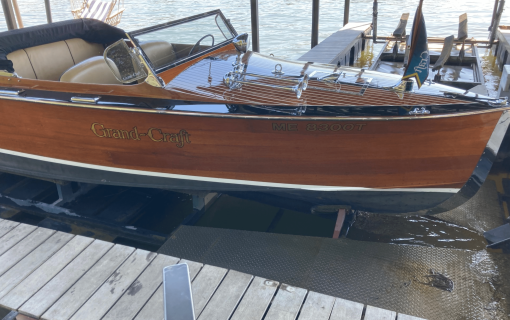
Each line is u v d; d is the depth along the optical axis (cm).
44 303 200
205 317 188
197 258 258
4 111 316
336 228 291
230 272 214
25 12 1441
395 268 240
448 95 252
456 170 268
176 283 123
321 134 259
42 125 311
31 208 336
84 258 230
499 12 642
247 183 299
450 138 252
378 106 246
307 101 258
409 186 279
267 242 267
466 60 570
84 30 368
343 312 188
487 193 343
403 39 654
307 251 257
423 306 213
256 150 277
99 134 298
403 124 246
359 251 255
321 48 588
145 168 309
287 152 274
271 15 1362
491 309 211
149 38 279
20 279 215
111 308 196
